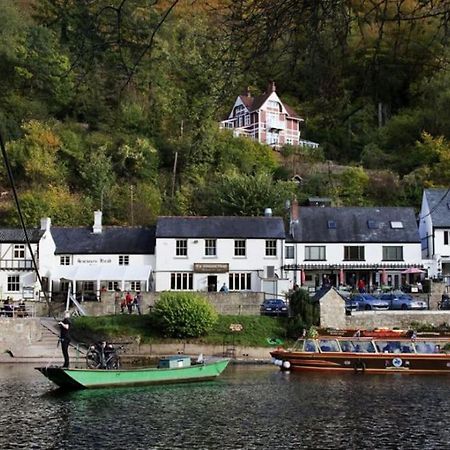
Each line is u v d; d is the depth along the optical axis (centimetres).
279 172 8656
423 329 4741
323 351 4112
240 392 3231
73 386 3275
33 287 5609
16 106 8538
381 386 3444
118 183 8200
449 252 6397
